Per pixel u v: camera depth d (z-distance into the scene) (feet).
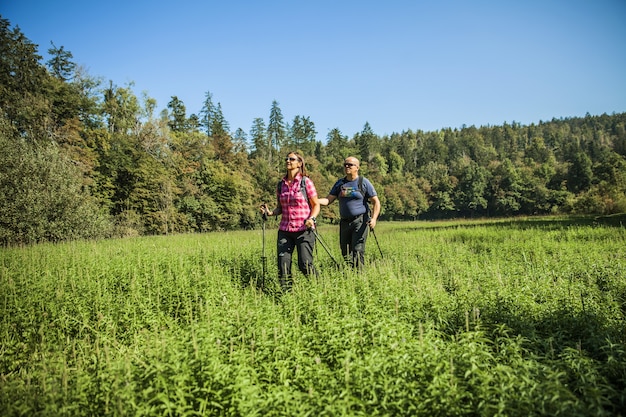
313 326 14.29
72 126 131.13
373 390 9.62
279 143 336.90
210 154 196.13
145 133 162.91
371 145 423.64
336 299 16.42
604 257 27.27
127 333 16.69
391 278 19.12
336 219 195.72
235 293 19.89
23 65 130.00
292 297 17.04
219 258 31.94
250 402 9.28
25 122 117.91
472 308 15.28
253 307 16.14
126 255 33.73
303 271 22.26
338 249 37.65
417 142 620.08
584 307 15.17
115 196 137.90
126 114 168.35
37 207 71.67
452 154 526.98
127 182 139.64
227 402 9.64
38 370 12.52
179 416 9.42
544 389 9.14
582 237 45.85
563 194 298.56
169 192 147.33
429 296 16.93
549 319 14.46
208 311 14.67
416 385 9.89
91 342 16.12
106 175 132.98
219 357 11.35
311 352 12.45
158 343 11.96
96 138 141.28
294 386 10.71
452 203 341.82
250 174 224.94
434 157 508.12
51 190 75.82
